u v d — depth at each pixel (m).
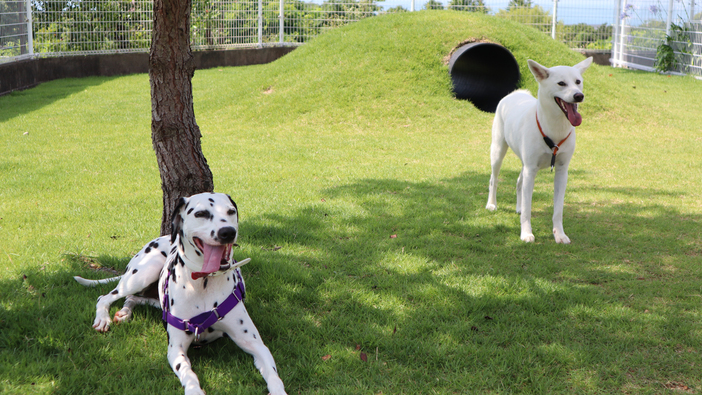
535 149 4.97
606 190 6.71
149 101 13.29
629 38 21.83
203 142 9.29
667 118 11.45
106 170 7.35
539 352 3.08
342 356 3.04
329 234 5.08
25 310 3.43
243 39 21.42
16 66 14.72
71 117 11.17
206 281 2.86
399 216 5.66
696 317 3.49
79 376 2.79
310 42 14.59
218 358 3.01
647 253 4.67
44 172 7.14
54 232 5.00
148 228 5.08
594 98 11.62
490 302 3.68
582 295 3.81
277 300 3.70
